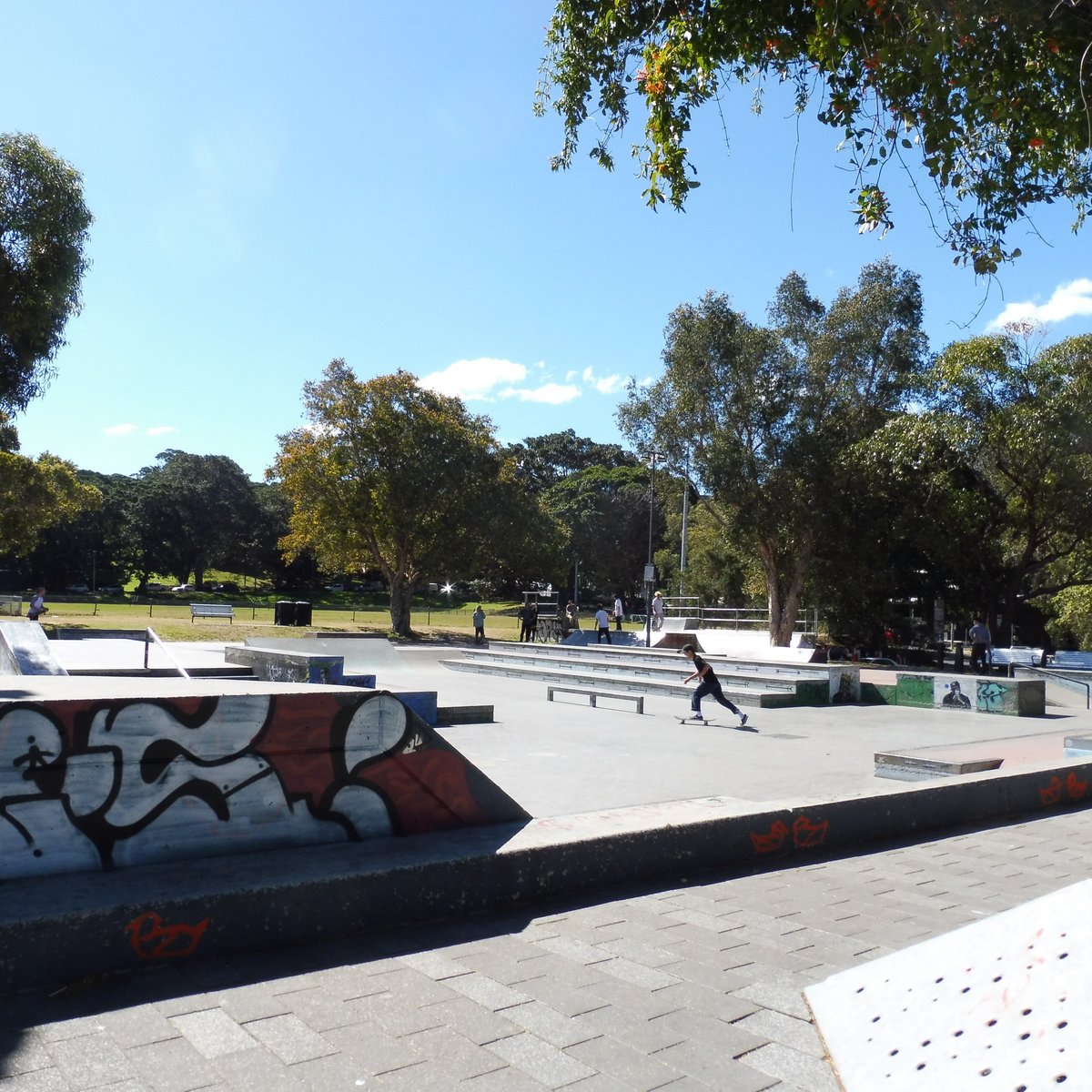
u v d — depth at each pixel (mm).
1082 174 6375
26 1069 3008
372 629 40750
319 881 4305
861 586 32219
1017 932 3162
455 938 4438
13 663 13750
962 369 28219
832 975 3994
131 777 4441
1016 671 22609
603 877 5336
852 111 6441
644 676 20797
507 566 44281
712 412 31938
